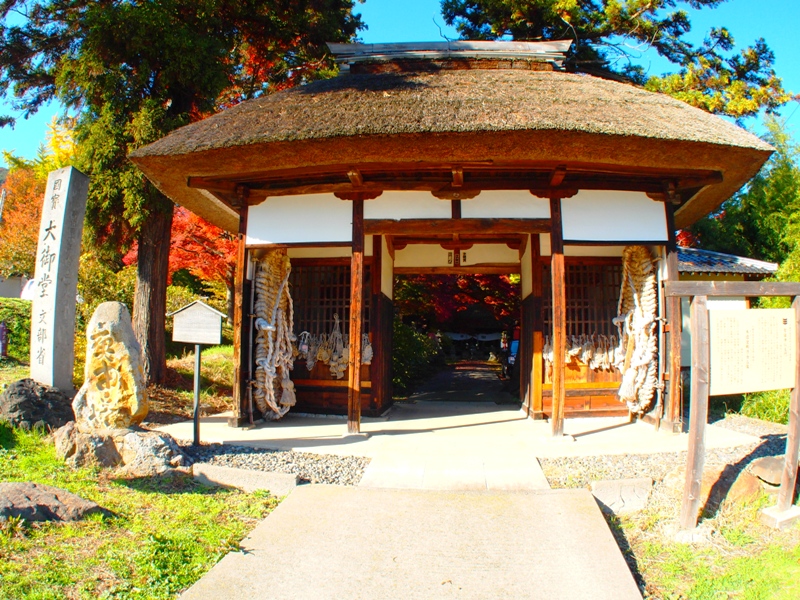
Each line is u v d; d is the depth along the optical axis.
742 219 14.79
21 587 2.98
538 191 6.59
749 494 4.48
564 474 5.00
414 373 14.77
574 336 7.89
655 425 6.89
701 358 4.05
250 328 7.19
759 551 3.78
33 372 6.52
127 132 8.34
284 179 6.88
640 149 5.91
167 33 8.30
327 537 3.79
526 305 8.62
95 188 8.41
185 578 3.26
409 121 5.80
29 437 5.56
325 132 5.77
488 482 4.80
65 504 3.89
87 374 5.29
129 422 5.28
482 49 8.55
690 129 5.96
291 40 11.52
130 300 12.14
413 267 9.97
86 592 3.03
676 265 6.74
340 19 12.60
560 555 3.56
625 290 7.61
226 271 14.15
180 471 4.99
